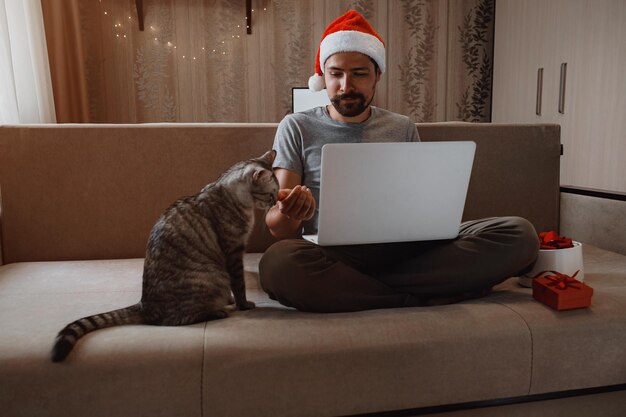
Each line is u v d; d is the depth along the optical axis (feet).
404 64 13.26
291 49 12.72
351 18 5.00
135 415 3.08
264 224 5.84
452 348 3.39
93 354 3.06
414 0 13.03
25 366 2.98
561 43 9.52
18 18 7.54
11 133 5.34
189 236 3.69
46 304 3.93
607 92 8.32
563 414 3.72
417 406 3.40
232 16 12.39
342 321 3.51
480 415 3.56
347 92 4.79
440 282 3.93
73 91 10.51
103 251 5.57
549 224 6.35
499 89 11.94
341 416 3.31
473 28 13.33
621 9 7.95
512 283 4.61
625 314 3.70
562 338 3.54
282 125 5.10
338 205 3.72
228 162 5.66
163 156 5.57
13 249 5.42
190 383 3.10
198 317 3.57
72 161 5.44
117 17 11.84
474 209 6.13
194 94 12.51
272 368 3.18
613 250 5.60
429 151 3.69
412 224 3.94
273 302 4.11
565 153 9.50
